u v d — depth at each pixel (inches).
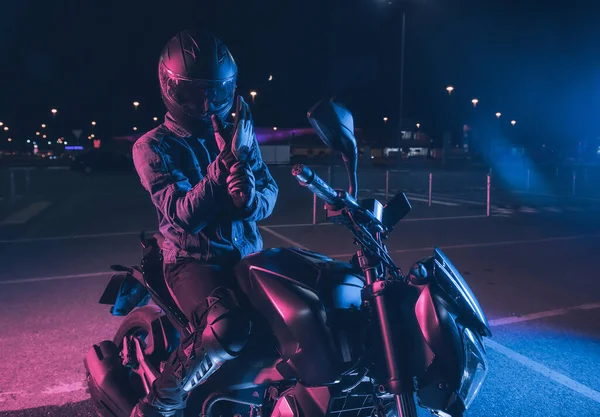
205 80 89.8
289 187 872.3
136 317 111.4
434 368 68.8
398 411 69.9
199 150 96.3
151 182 88.3
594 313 225.5
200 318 83.1
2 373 160.4
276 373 82.7
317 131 77.4
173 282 92.7
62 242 377.4
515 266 311.1
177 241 90.5
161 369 97.0
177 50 90.7
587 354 180.2
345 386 78.2
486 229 445.7
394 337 71.3
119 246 362.0
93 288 256.2
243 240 94.3
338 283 79.8
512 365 171.0
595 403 145.8
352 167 79.4
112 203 639.8
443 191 844.0
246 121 75.6
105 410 105.8
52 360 170.4
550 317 220.1
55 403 141.8
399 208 83.4
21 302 232.8
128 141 2279.8
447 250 356.5
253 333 83.7
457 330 68.7
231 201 83.5
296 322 76.1
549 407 143.5
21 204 631.2
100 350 112.1
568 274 293.1
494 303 239.3
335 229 434.0
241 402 86.4
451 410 68.2
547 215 537.6
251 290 82.8
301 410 79.1
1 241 381.4
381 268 81.1
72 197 719.1
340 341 76.1
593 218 517.0
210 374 83.4
